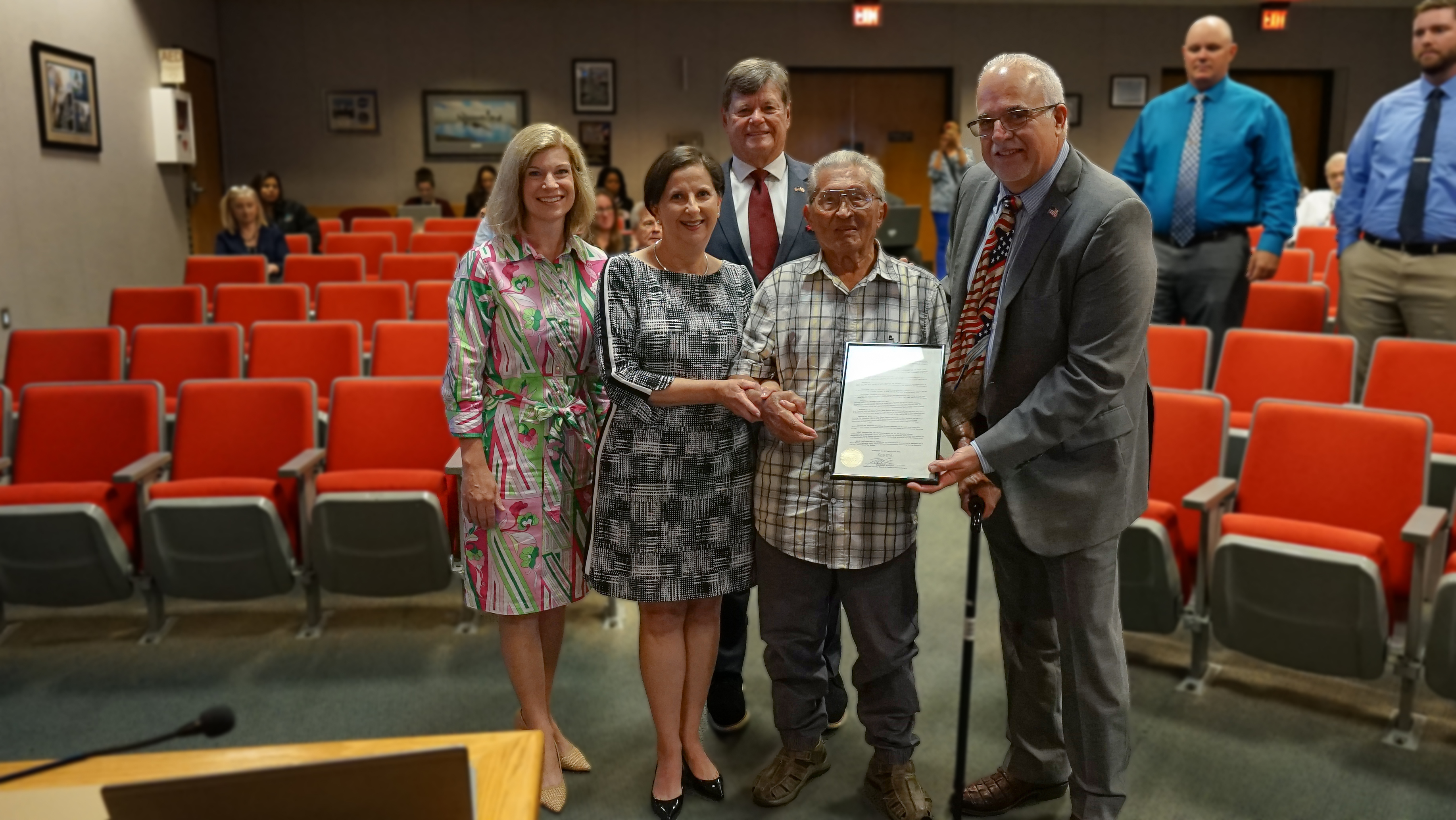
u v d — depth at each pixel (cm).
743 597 267
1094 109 1284
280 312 560
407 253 812
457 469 270
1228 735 271
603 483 230
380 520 312
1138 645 326
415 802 105
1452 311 383
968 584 201
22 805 127
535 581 241
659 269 228
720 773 258
